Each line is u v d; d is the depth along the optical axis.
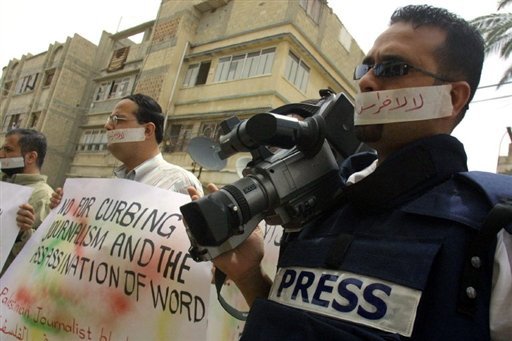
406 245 0.74
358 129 0.97
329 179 1.02
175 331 1.49
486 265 0.68
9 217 2.39
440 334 0.66
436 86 0.89
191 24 17.61
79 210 1.90
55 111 22.89
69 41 24.55
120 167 2.42
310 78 14.86
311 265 0.86
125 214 1.74
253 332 0.79
